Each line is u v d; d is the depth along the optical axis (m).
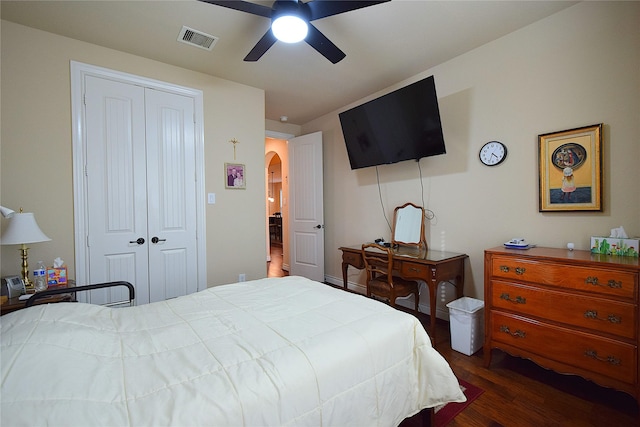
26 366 0.78
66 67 2.30
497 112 2.43
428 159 2.97
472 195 2.62
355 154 3.41
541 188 2.18
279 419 0.86
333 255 4.22
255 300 1.59
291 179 4.58
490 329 2.05
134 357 0.99
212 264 3.03
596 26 1.93
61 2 1.89
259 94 3.31
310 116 4.32
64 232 2.29
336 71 2.90
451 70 2.71
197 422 0.74
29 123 2.16
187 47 2.46
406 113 2.77
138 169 2.62
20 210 2.12
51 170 2.24
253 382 0.88
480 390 1.79
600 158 1.91
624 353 1.53
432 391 1.29
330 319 1.33
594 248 1.88
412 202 3.15
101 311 1.33
